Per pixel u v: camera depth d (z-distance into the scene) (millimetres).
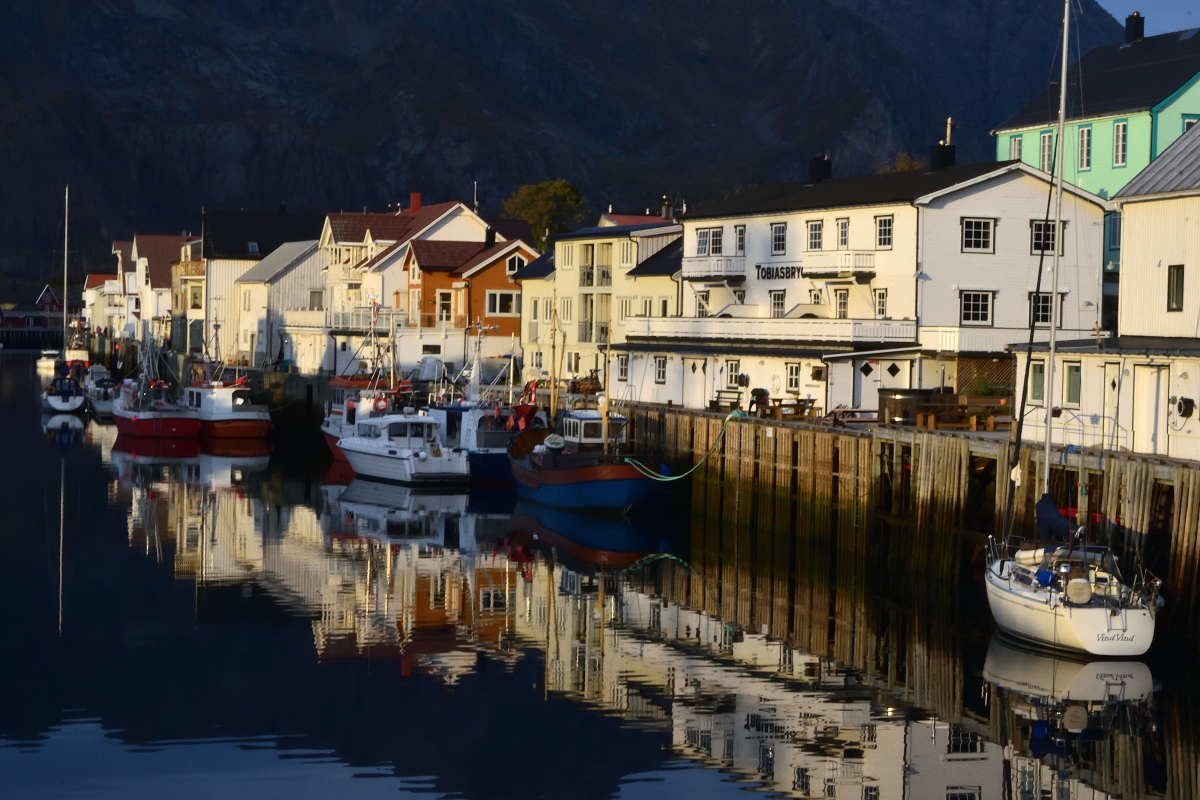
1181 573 32062
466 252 93812
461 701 31547
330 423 75750
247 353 115938
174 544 49969
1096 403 41500
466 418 65875
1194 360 38312
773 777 26703
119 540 50688
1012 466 37688
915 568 40750
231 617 39156
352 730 29344
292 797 25750
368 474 67000
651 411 58094
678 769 27203
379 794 25875
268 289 111375
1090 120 69562
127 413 85562
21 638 36562
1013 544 37562
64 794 25812
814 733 29156
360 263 105250
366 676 33438
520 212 142250
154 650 35531
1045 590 32812
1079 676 32156
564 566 46812
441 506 59406
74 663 34250
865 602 41312
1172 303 41250
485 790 26234
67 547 49125
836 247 62031
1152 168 43031
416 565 46625
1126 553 33531
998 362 56531
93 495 61531
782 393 58344
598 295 80188
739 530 49844
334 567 46219
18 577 44062
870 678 32969
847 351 55812
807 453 46031
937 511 39906
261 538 51438
